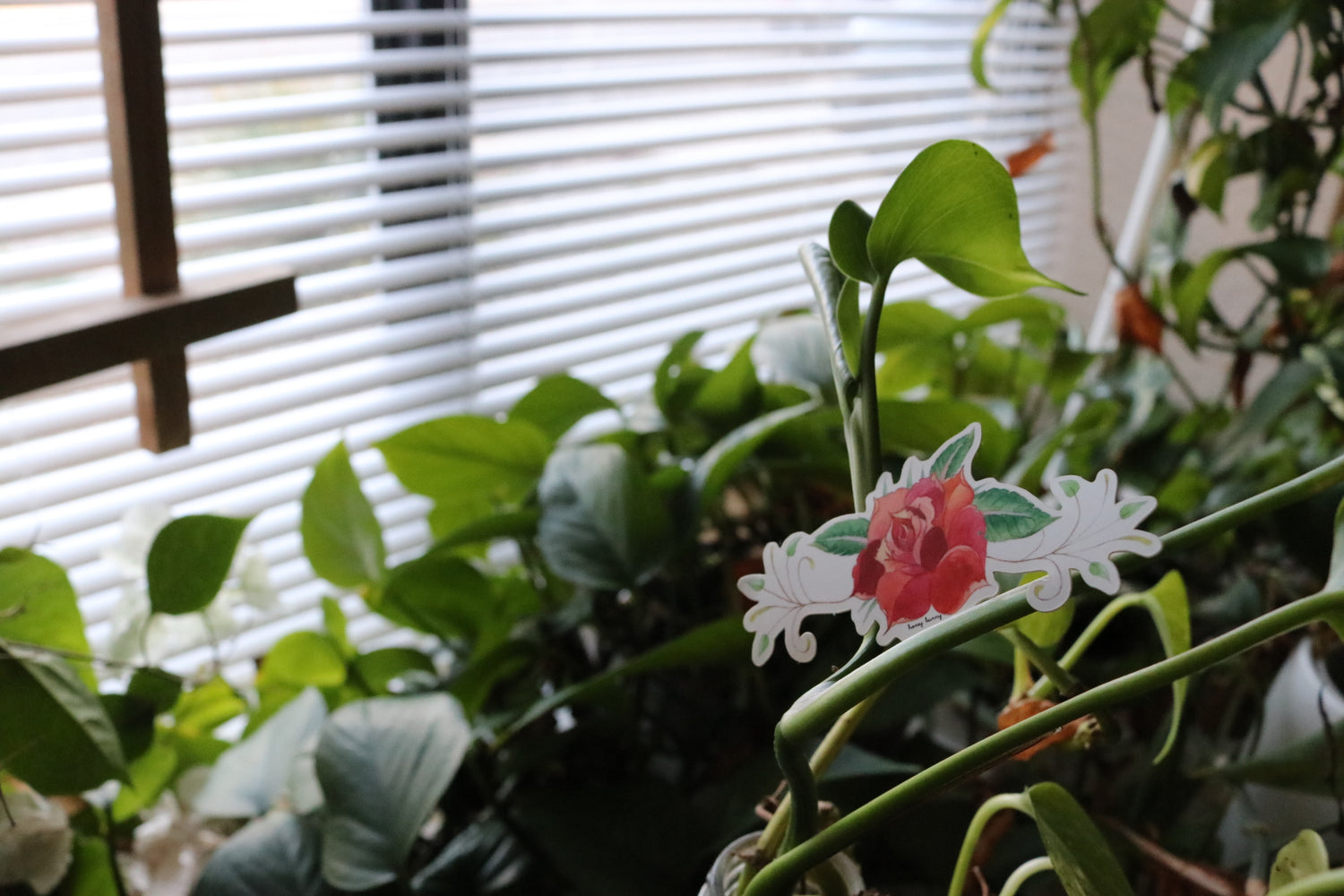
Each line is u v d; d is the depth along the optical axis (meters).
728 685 0.68
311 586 0.87
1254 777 0.54
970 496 0.37
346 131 0.79
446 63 0.81
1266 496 0.36
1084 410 0.76
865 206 1.19
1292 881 0.39
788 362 0.71
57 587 0.54
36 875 0.50
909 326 0.74
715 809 0.58
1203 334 1.25
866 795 0.59
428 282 0.87
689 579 0.70
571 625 0.65
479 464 0.69
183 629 0.62
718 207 1.07
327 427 0.82
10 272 0.64
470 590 0.67
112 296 0.69
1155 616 0.45
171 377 0.59
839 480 0.69
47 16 0.66
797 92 1.07
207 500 0.80
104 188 0.71
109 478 0.72
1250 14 0.65
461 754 0.53
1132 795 0.66
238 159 0.72
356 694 0.66
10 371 0.52
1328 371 0.65
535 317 0.92
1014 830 0.62
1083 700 0.36
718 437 0.73
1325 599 0.36
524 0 0.89
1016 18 1.25
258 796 0.57
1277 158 0.71
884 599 0.38
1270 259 0.68
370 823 0.52
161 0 0.69
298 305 0.64
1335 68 0.69
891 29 1.15
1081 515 0.37
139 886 0.59
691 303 1.05
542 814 0.58
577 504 0.62
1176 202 0.75
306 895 0.53
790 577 0.38
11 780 0.53
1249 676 0.64
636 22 0.92
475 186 0.87
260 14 0.75
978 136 1.24
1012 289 0.41
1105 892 0.37
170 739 0.61
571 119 0.90
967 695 0.70
